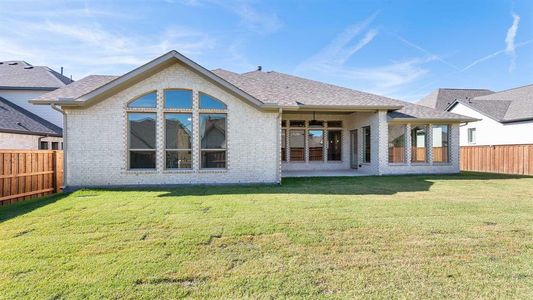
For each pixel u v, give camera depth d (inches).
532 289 130.8
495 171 699.4
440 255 167.6
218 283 136.8
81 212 268.4
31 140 686.5
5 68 930.1
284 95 569.6
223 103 454.0
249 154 458.0
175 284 135.9
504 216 249.4
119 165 428.5
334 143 722.8
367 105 563.8
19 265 154.9
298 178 532.7
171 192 379.2
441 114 620.7
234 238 195.9
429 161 617.9
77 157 420.2
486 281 138.0
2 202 330.6
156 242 188.9
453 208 278.2
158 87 438.0
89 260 161.3
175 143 445.7
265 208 279.9
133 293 128.0
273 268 151.8
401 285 134.7
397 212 262.4
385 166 592.1
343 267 152.8
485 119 858.1
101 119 425.4
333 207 282.7
